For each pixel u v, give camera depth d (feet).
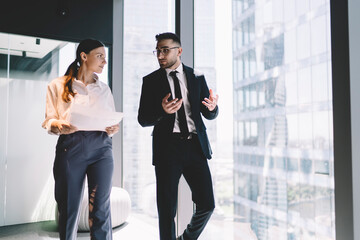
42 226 12.21
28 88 12.86
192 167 7.40
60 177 7.24
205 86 7.88
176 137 7.18
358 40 5.69
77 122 6.91
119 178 14.02
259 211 8.09
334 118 5.92
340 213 5.80
